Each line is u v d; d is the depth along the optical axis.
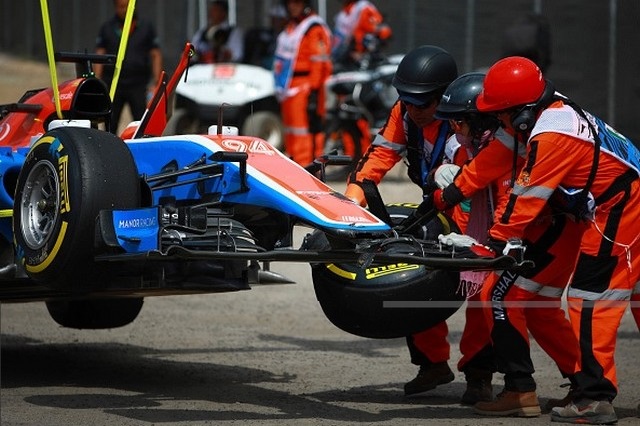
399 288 11.11
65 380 13.09
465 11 33.56
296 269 22.38
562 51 31.41
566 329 11.15
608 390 10.59
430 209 10.95
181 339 16.03
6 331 16.75
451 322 17.36
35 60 47.84
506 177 10.95
